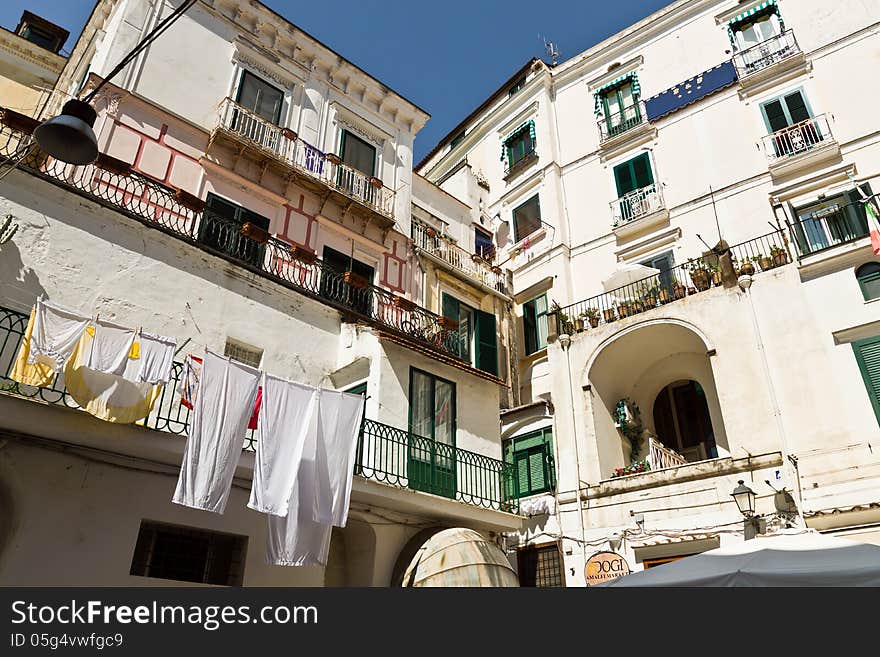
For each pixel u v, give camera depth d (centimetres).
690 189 2009
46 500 889
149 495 988
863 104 1806
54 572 859
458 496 1373
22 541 852
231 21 1686
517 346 2123
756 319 1459
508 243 2402
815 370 1334
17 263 980
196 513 1028
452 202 2284
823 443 1263
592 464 1589
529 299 2197
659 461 1560
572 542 1516
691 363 1769
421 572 1148
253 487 908
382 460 1244
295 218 1587
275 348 1291
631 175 2172
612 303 1858
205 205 1248
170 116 1452
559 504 1587
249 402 953
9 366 886
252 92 1655
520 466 1752
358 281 1491
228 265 1266
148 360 894
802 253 1484
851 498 1184
